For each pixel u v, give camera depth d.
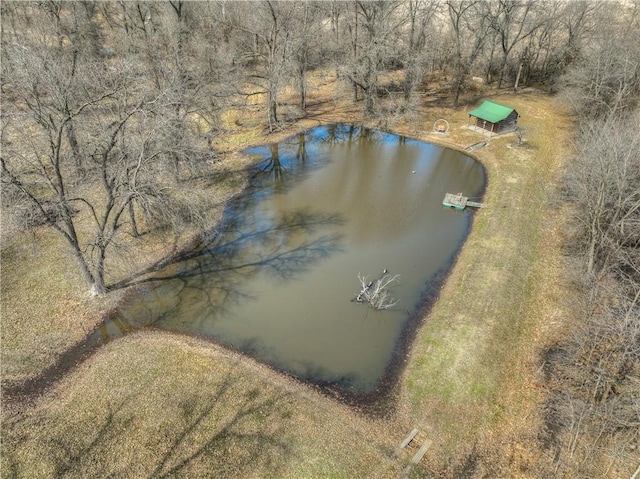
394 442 17.17
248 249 28.94
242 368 20.31
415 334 22.58
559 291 24.30
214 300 24.77
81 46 39.66
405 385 19.73
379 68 46.72
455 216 32.31
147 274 26.38
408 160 40.56
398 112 46.47
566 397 17.14
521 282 25.06
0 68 22.30
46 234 28.17
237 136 43.88
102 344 21.73
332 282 26.16
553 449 16.55
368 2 47.16
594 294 19.94
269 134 44.56
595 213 22.83
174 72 31.44
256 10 49.75
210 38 47.38
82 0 45.66
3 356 20.64
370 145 43.50
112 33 51.00
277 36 43.94
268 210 33.12
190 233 29.81
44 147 24.70
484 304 23.48
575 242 27.19
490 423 17.88
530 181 35.00
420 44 49.34
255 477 15.64
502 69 54.22
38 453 16.48
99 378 19.66
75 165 26.20
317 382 20.02
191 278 26.36
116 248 24.67
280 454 16.38
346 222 31.75
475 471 16.19
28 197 20.45
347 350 21.73
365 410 18.67
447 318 22.97
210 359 20.77
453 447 17.00
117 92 22.39
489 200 33.38
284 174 38.19
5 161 21.89
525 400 18.69
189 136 29.56
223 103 41.72
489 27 51.16
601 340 17.80
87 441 16.88
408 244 29.45
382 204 33.88
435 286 25.77
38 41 37.78
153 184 23.25
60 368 20.39
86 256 26.42
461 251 28.45
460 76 49.66
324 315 23.81
